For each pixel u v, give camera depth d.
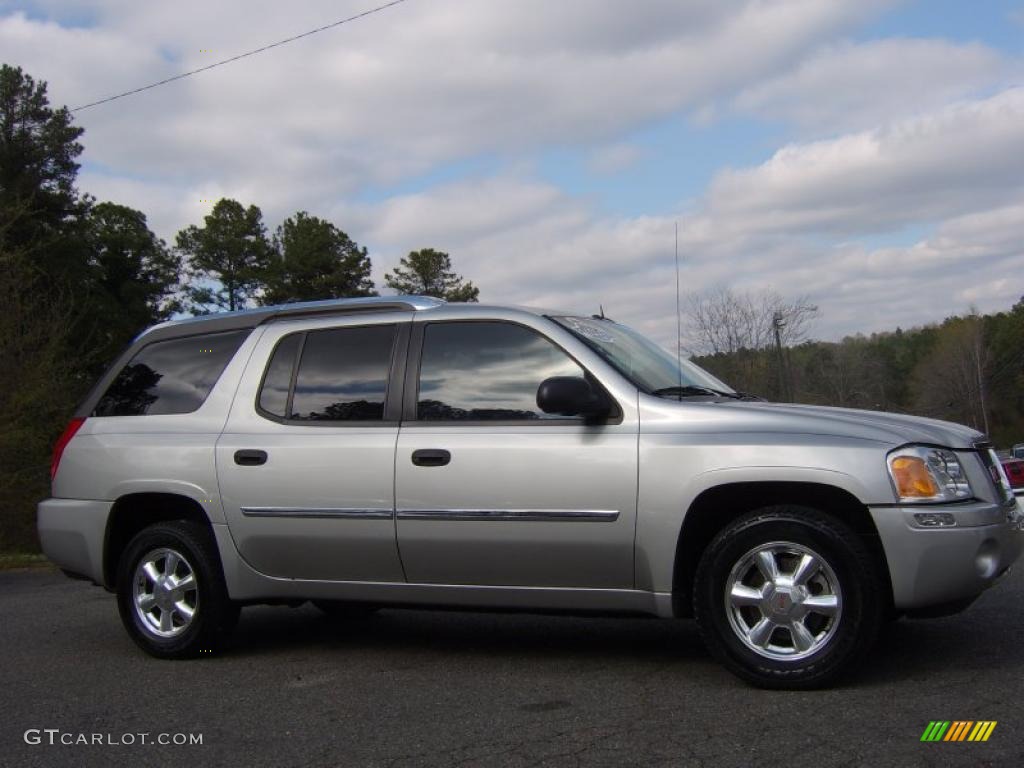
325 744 4.12
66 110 34.28
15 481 16.59
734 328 33.34
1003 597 6.48
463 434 5.07
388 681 5.09
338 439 5.35
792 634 4.47
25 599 8.57
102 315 36.69
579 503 4.79
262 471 5.48
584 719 4.25
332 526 5.30
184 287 50.75
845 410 5.00
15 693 5.14
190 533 5.72
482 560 5.01
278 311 5.91
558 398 4.75
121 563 5.91
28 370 17.41
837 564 4.38
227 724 4.47
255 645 6.14
